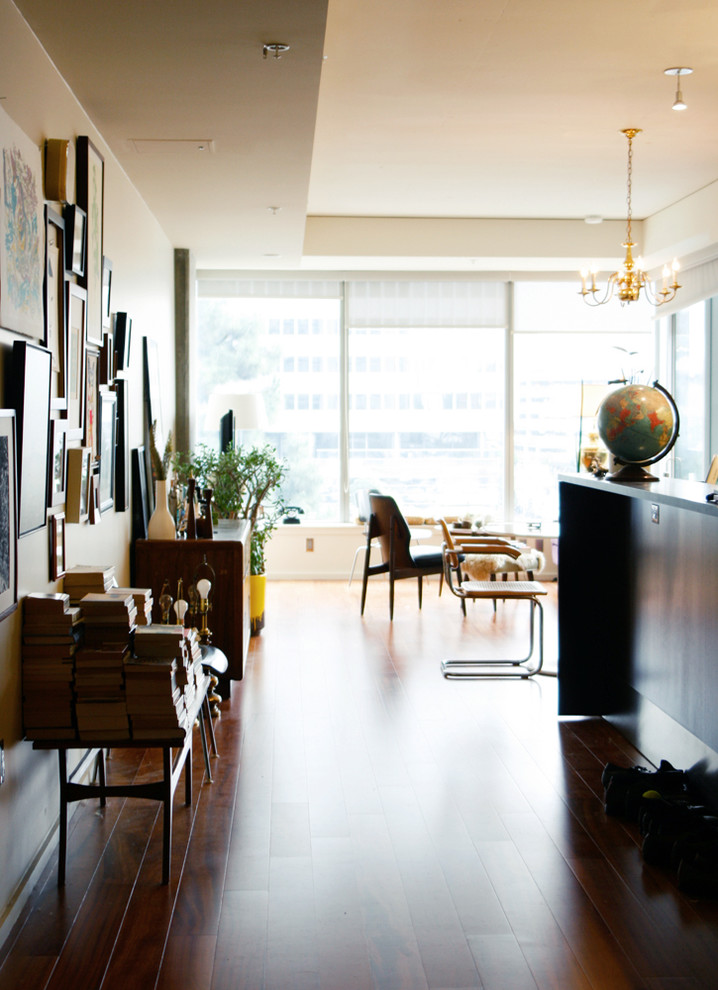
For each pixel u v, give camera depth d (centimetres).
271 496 887
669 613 364
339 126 548
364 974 233
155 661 281
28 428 269
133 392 491
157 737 282
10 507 253
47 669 277
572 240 820
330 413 898
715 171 661
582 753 399
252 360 889
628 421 382
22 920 259
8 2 270
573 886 280
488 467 912
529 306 903
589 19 405
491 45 431
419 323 895
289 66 331
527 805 342
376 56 442
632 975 233
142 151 433
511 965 238
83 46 309
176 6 278
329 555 884
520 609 734
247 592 552
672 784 336
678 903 270
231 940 249
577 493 440
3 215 248
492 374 908
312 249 798
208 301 882
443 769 379
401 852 302
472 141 581
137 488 483
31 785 284
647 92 497
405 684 509
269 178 486
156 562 473
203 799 347
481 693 492
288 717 450
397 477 905
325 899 271
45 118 314
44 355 285
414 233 805
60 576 312
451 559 605
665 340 886
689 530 345
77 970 235
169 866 282
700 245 742
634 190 715
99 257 383
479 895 274
